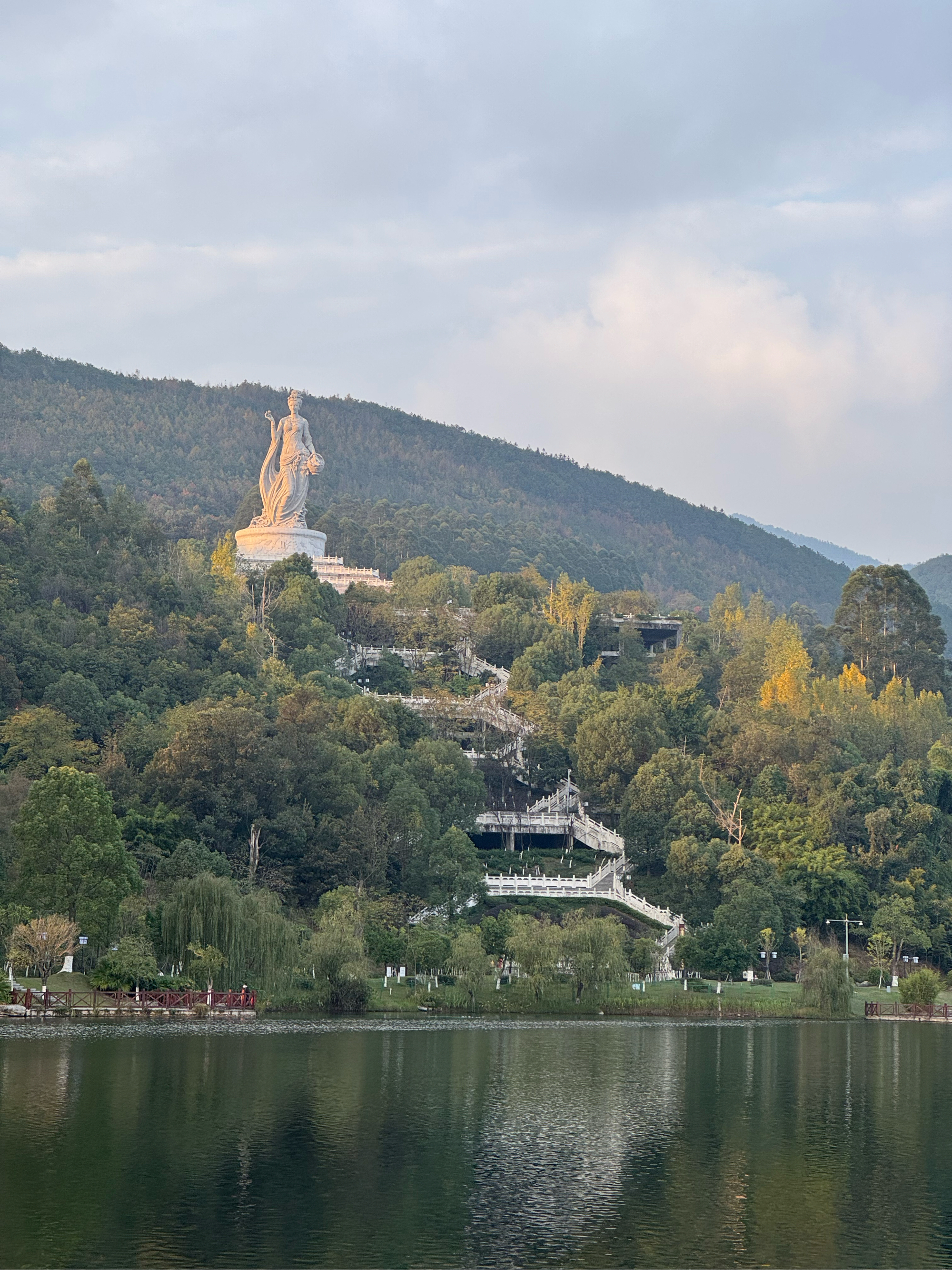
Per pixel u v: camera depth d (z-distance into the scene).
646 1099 149.12
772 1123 139.38
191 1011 193.62
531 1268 94.88
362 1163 117.25
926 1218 108.44
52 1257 92.94
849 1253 100.44
